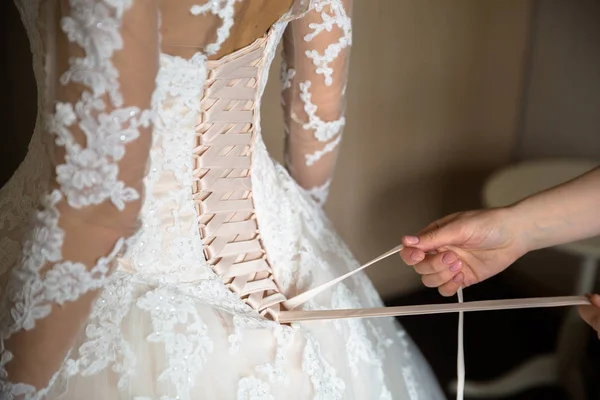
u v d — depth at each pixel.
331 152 0.99
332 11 0.85
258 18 0.69
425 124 1.84
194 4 0.60
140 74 0.53
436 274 0.87
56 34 0.52
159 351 0.67
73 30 0.50
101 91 0.51
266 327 0.75
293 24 0.85
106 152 0.52
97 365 0.65
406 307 0.77
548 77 1.88
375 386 0.87
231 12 0.63
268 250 0.82
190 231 0.72
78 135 0.52
